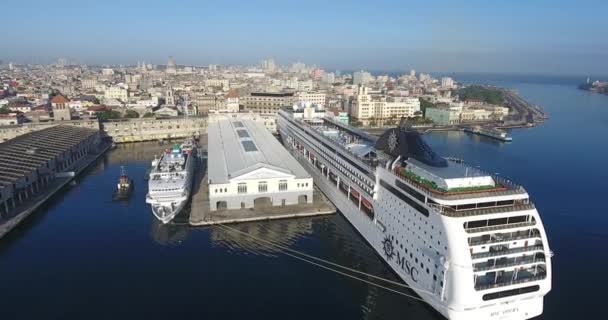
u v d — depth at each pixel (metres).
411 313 53.78
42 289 58.47
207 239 76.25
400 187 58.59
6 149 116.44
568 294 58.38
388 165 63.81
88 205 96.06
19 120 169.50
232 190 88.25
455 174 55.66
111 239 76.25
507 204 50.28
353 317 52.69
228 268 65.12
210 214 86.38
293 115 137.38
